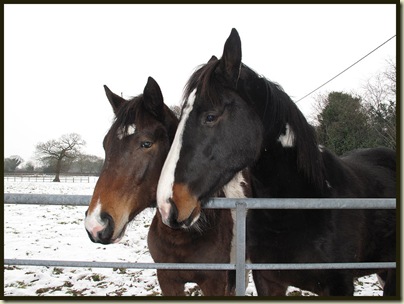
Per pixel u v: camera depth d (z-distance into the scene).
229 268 1.97
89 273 4.88
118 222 2.09
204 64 2.18
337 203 1.92
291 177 2.27
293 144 2.26
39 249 6.44
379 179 2.74
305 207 1.91
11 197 1.94
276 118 2.21
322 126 15.16
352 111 14.69
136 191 2.24
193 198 1.81
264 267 1.97
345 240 2.21
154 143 2.30
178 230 2.54
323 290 2.25
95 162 50.81
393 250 2.58
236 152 1.96
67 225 9.09
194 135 1.86
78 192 21.88
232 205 1.93
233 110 1.97
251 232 2.33
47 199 1.97
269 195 2.33
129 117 2.27
